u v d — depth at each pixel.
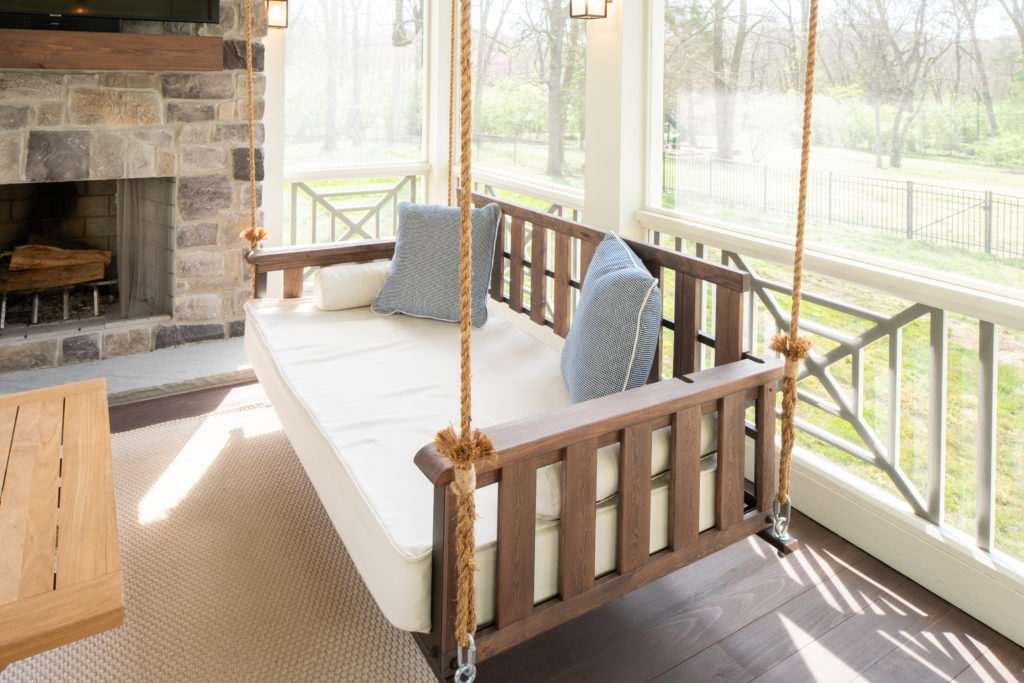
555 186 3.78
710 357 2.99
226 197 3.79
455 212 2.96
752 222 2.73
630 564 1.68
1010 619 1.93
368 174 4.44
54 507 1.73
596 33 3.11
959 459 2.13
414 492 1.75
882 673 1.81
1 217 3.71
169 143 3.60
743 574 2.20
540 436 1.48
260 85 3.75
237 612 2.01
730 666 1.83
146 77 3.50
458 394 2.30
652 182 3.13
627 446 1.63
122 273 3.78
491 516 1.65
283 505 2.54
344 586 2.13
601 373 1.96
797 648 1.89
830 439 2.49
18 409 2.25
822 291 2.48
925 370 2.19
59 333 3.58
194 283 3.82
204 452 2.88
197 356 3.74
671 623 1.98
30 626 1.36
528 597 1.54
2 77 3.21
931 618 2.02
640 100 3.07
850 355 2.41
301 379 2.39
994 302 1.92
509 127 4.09
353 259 3.18
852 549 2.34
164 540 2.32
